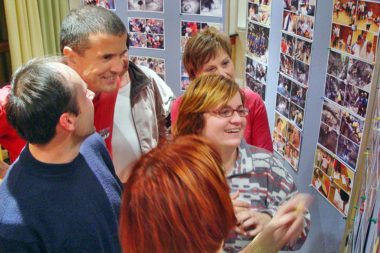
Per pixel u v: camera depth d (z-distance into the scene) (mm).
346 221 1592
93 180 1154
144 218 682
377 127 1224
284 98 2068
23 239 1010
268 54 2174
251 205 1212
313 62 1796
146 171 727
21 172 1069
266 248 859
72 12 1464
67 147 1090
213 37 1658
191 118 1189
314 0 1718
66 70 1079
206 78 1208
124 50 1458
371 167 1209
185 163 713
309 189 1987
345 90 1621
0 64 3246
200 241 663
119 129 1721
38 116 1004
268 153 1337
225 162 1229
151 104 1819
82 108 1092
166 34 2648
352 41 1546
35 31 3104
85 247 1084
